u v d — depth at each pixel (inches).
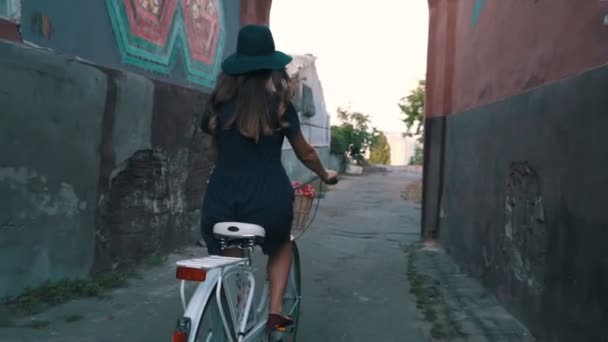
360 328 180.9
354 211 489.4
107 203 220.2
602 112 126.3
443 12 331.6
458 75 306.0
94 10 209.6
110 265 223.6
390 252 313.1
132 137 232.5
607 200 122.6
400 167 1195.3
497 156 211.5
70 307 184.2
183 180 284.7
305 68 712.4
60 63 187.9
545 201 160.7
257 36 113.7
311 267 267.6
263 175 111.1
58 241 192.9
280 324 117.9
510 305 192.7
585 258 133.0
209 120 113.4
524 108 181.6
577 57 144.6
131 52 235.8
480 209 236.5
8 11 169.2
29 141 177.2
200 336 95.1
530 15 183.3
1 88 165.3
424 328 181.2
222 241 110.1
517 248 185.9
